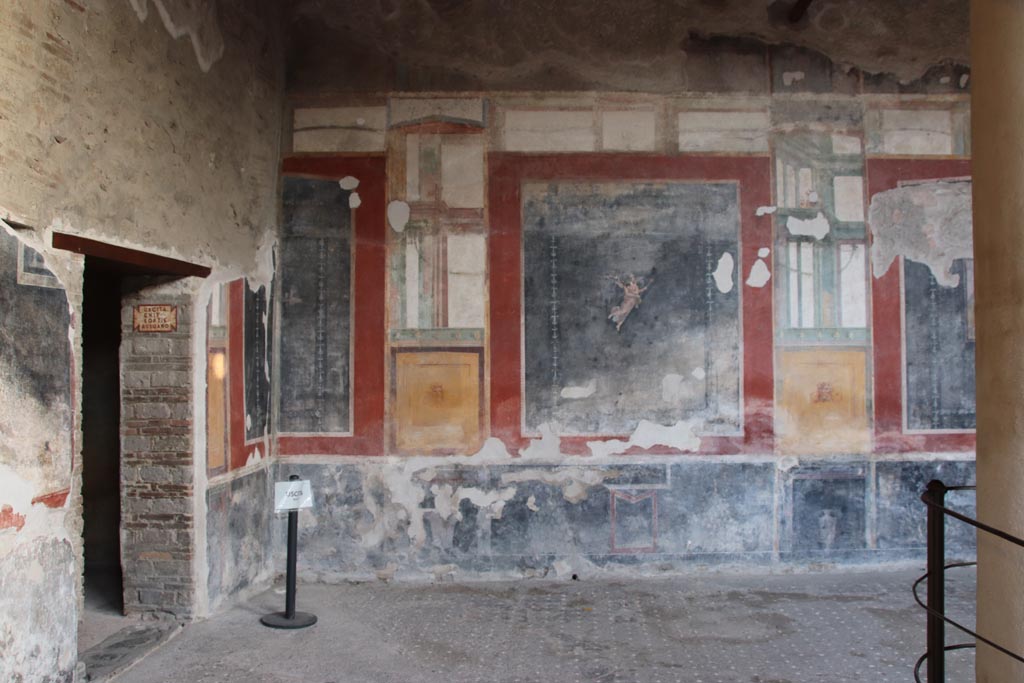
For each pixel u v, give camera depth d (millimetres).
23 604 2918
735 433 5246
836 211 5316
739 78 5328
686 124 5312
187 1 4109
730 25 5340
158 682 3547
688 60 5320
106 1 3402
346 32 5301
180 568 4238
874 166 5332
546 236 5270
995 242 2564
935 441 5285
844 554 5246
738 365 5266
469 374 5234
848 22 5340
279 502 4371
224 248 4547
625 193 5289
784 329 5277
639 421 5238
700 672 3689
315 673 3672
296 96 5301
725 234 5293
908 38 5348
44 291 3035
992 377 2584
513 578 5180
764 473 5238
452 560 5184
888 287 5309
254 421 4934
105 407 5367
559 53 5301
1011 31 2537
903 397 5289
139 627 4145
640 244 5281
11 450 2859
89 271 4094
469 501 5195
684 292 5277
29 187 2928
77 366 3258
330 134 5289
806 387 5273
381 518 5191
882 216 5316
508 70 5297
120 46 3510
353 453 5211
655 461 5227
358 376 5230
